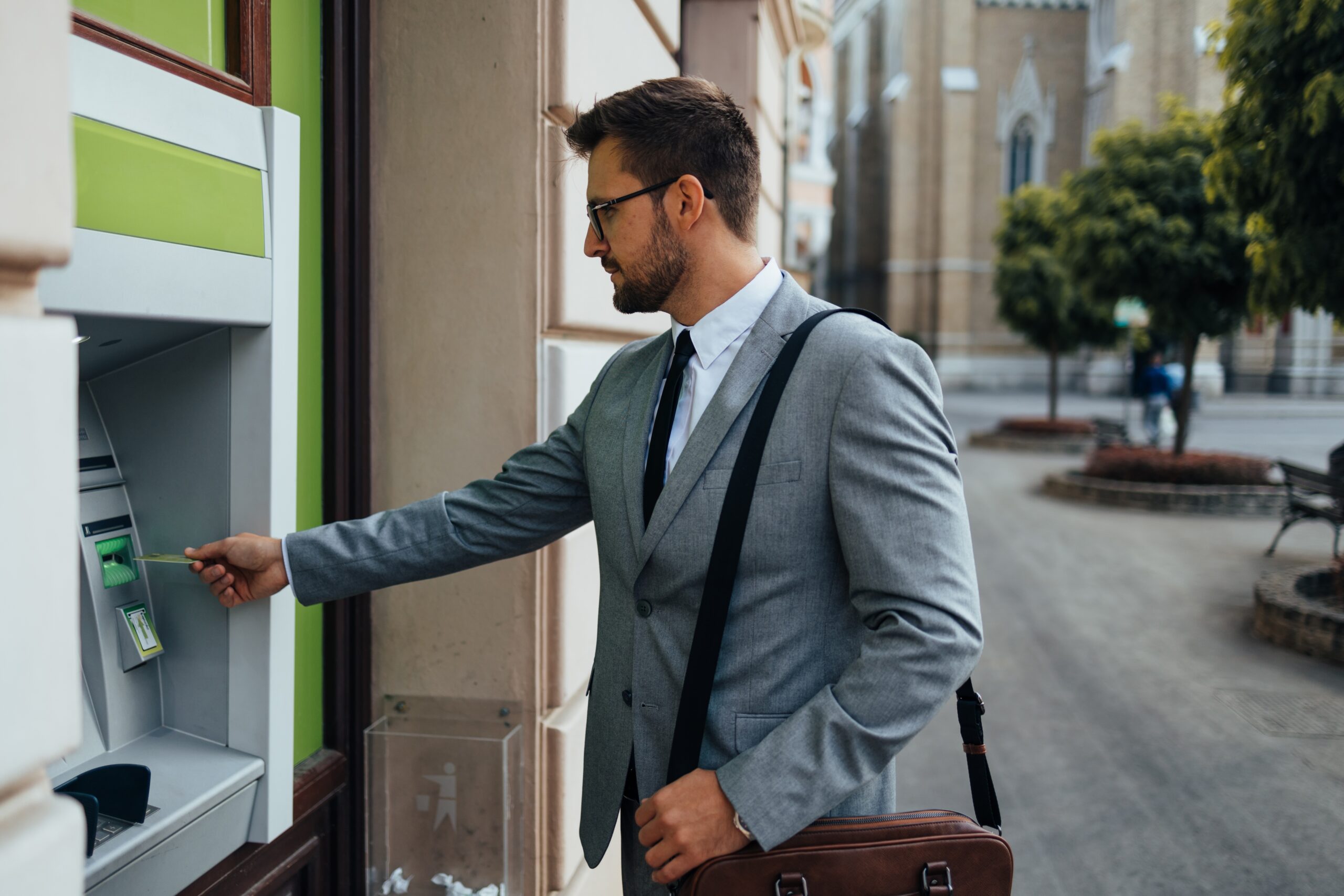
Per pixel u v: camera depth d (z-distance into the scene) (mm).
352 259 1898
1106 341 15281
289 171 1455
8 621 614
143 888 1293
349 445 1900
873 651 1029
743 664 1131
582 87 2002
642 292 1239
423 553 1400
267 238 1419
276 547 1397
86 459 1458
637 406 1291
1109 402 25734
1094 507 9594
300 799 1689
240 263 1356
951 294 31562
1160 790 3389
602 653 1298
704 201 1203
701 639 1121
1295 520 7039
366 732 1928
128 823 1267
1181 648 5059
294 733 1761
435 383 1986
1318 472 6617
